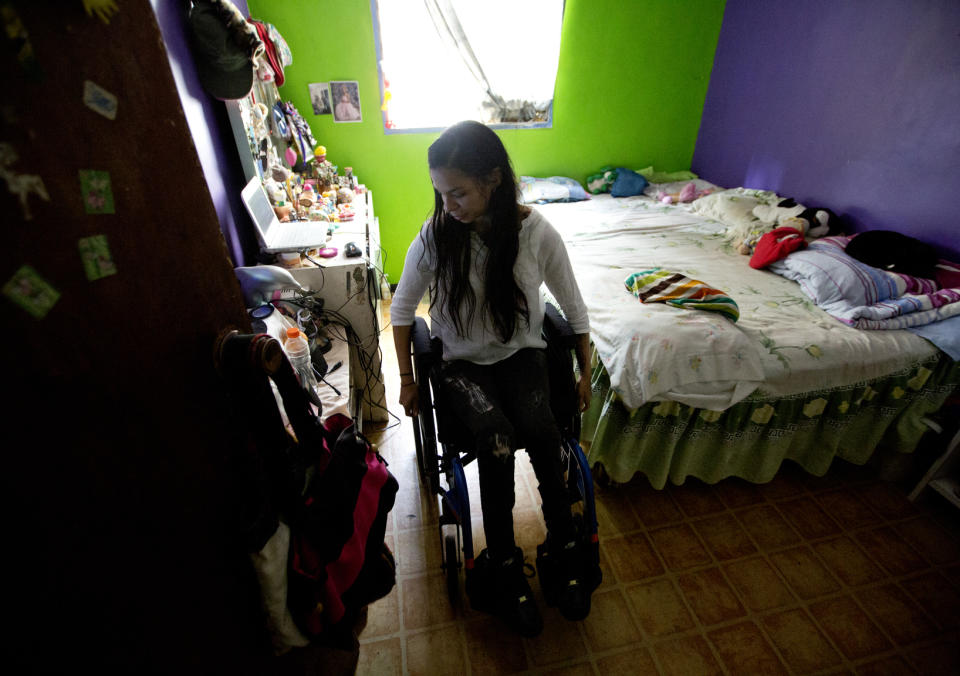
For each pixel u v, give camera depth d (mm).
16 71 393
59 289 436
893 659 1286
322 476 938
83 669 448
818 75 2594
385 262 3414
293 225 1977
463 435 1259
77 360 455
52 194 431
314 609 880
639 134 3449
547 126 3229
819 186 2672
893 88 2223
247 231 1896
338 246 1956
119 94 535
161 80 624
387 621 1349
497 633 1321
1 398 374
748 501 1770
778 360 1547
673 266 2230
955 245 2027
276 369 738
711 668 1258
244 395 731
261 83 2180
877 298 1815
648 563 1528
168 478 595
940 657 1290
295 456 907
